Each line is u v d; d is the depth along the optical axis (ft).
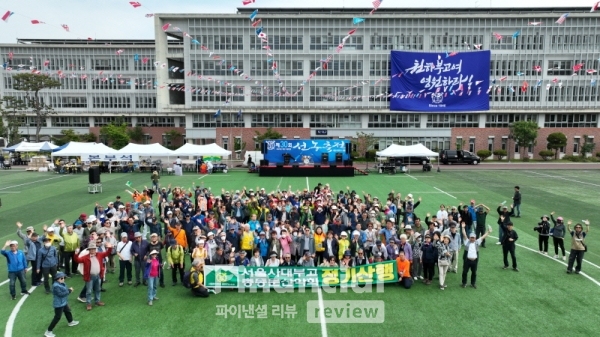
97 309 39.09
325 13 210.18
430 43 204.23
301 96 209.15
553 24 200.44
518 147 209.67
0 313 38.42
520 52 202.49
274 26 204.95
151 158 166.09
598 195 98.94
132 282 45.80
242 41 205.77
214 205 63.26
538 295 42.27
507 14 199.41
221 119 212.64
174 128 245.04
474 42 203.21
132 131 234.79
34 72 195.62
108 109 244.42
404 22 203.21
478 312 38.52
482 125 209.46
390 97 204.13
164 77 213.66
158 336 34.14
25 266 42.19
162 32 210.18
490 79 204.33
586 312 38.45
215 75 207.82
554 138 199.41
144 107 244.42
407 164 176.65
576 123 208.95
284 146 141.90
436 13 208.74
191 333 34.68
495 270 49.60
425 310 38.96
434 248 44.91
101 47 238.48
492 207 85.81
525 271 49.21
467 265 44.16
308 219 60.59
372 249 47.03
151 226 53.36
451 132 209.87
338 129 212.02
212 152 145.48
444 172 150.00
